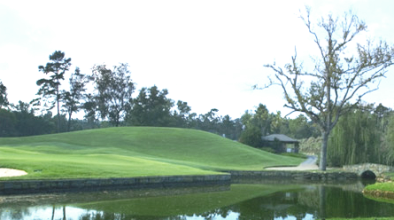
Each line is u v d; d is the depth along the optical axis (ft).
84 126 446.19
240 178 108.17
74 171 67.00
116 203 52.34
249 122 337.31
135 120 297.74
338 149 128.88
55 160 79.36
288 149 259.80
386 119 124.57
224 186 83.66
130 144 164.66
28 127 286.46
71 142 164.45
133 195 61.11
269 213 48.78
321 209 52.90
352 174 114.52
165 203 53.98
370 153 123.85
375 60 116.88
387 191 67.77
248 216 46.42
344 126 129.08
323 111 124.77
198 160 144.36
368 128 126.41
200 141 178.09
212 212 48.19
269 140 240.53
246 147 182.91
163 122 303.68
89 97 295.48
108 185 65.16
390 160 118.62
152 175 72.69
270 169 120.37
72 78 289.12
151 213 45.65
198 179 80.53
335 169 123.24
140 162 97.09
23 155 92.58
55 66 278.46
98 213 44.47
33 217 41.14
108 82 295.89
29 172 62.95
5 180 54.95
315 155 246.06
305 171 112.16
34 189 57.00
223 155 155.02
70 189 60.64
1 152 94.94
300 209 52.49
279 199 62.85
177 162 120.57
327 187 86.69
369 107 124.98
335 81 121.39
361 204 57.98
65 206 48.44
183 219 43.14
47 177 59.88
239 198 62.80
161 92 312.29
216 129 453.99
